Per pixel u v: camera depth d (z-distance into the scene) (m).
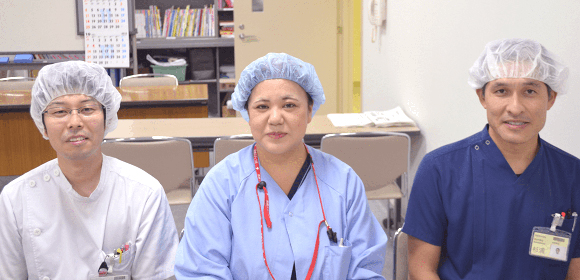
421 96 3.12
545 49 1.25
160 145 2.61
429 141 3.00
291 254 1.16
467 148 1.37
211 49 6.38
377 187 2.79
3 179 4.41
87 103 1.30
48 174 1.33
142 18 6.34
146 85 4.66
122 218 1.36
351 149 2.68
